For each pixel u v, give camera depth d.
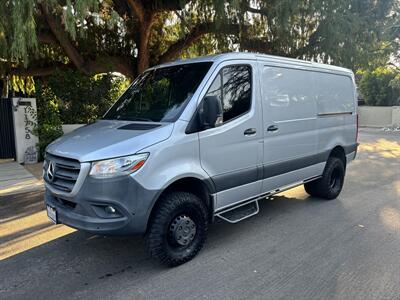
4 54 7.76
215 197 4.18
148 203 3.48
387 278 3.56
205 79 4.07
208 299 3.23
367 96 28.14
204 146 3.96
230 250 4.27
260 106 4.67
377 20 10.27
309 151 5.71
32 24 6.55
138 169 3.39
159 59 12.87
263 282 3.51
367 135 20.05
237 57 4.45
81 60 11.37
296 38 10.19
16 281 3.60
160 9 10.43
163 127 3.69
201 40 12.51
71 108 10.91
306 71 5.58
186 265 3.89
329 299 3.20
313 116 5.73
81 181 3.35
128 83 12.90
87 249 4.38
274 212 5.75
